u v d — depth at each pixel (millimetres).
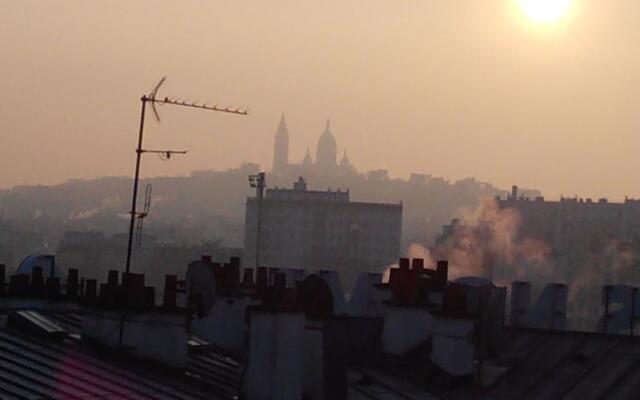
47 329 32500
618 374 35625
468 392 35250
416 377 36281
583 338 38000
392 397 34531
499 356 36844
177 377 31672
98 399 27656
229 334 36906
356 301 40312
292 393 29703
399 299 37656
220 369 33969
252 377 29859
